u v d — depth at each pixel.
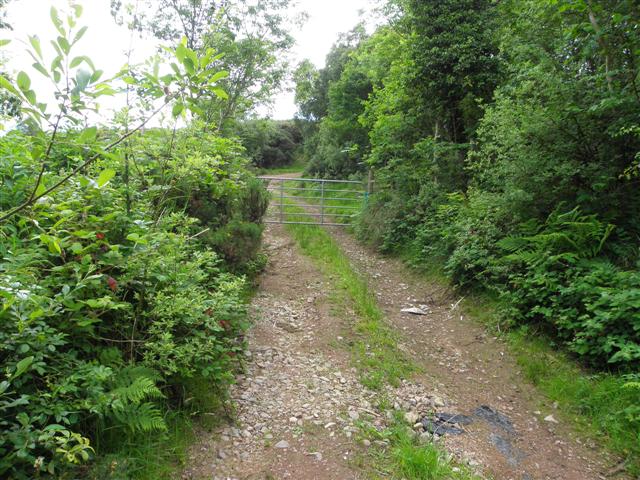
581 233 5.16
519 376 4.68
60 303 2.26
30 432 1.90
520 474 3.20
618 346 4.11
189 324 3.26
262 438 3.17
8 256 2.34
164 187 3.66
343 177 20.09
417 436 3.44
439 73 9.47
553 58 6.50
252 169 12.03
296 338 5.02
